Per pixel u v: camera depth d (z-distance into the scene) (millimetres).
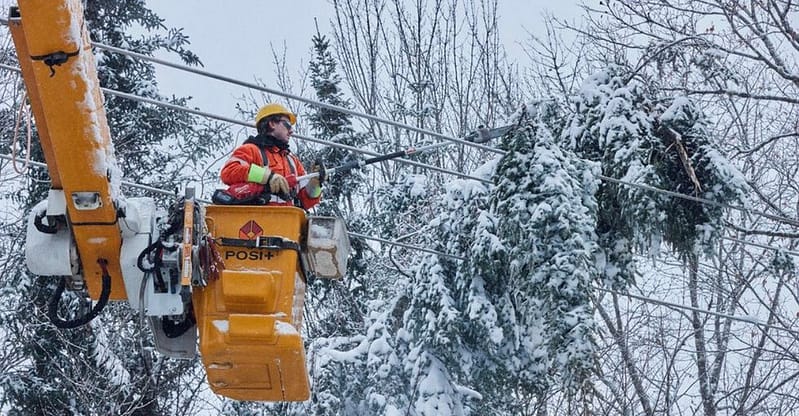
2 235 16938
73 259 7516
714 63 13625
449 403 12570
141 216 7562
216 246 7547
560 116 11914
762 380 16484
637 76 12469
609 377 16625
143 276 7434
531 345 12055
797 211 17078
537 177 10688
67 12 6707
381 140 20016
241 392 7875
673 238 11570
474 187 12133
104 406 16094
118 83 19547
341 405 13234
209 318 7430
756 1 14258
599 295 18047
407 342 13047
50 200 7426
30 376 16594
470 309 12016
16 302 16844
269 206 7656
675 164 11617
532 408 15703
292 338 7328
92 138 7090
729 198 11516
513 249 10695
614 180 11109
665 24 14398
